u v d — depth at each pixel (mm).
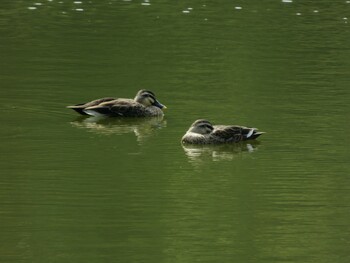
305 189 17469
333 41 33156
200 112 23703
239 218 15734
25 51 30625
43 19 36406
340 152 20078
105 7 39188
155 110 23859
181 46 31875
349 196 17062
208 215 15852
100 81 26828
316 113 23500
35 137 21078
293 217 15828
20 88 25734
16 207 16062
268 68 28828
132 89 26016
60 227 15094
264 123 22562
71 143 20672
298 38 33594
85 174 18172
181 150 20453
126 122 23141
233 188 17500
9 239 14516
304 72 28297
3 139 20797
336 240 14719
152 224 15305
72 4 39844
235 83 26766
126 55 30312
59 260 13672
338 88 26281
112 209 16047
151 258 13805
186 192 17156
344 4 40781
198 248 14289
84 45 31766
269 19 37156
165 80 27078
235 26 35562
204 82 26906
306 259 13914
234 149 20688
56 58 29688
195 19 36875
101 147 20438
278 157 19781
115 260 13734
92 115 23359
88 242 14438
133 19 36594
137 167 18828
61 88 25875
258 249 14297
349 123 22531
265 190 17391
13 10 38219
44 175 18031
